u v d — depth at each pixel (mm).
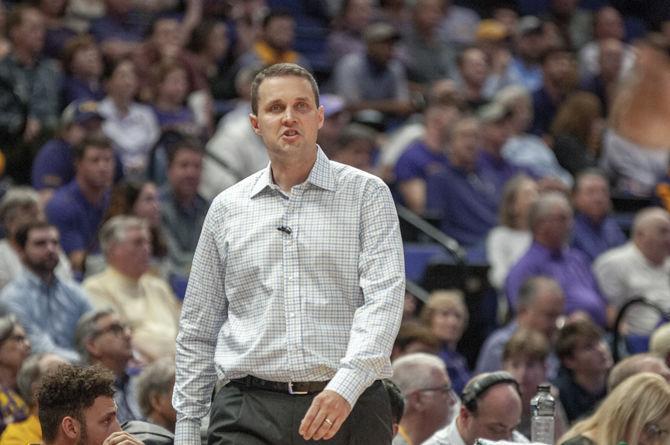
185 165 24250
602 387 19609
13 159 26984
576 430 14383
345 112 31516
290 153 10500
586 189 28328
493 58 37219
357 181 10688
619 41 40375
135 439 11805
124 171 26781
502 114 29922
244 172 27484
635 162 33875
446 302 21984
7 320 17719
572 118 33438
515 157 31828
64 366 12570
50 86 29391
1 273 21203
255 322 10578
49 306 20359
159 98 29828
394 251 10492
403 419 16094
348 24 36344
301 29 37469
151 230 23141
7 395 16562
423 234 27609
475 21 39750
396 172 29438
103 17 33656
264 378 10500
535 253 25281
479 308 24766
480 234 28859
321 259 10500
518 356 18703
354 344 10156
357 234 10570
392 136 31359
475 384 15039
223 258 10805
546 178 28906
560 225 25234
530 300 22141
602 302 25344
